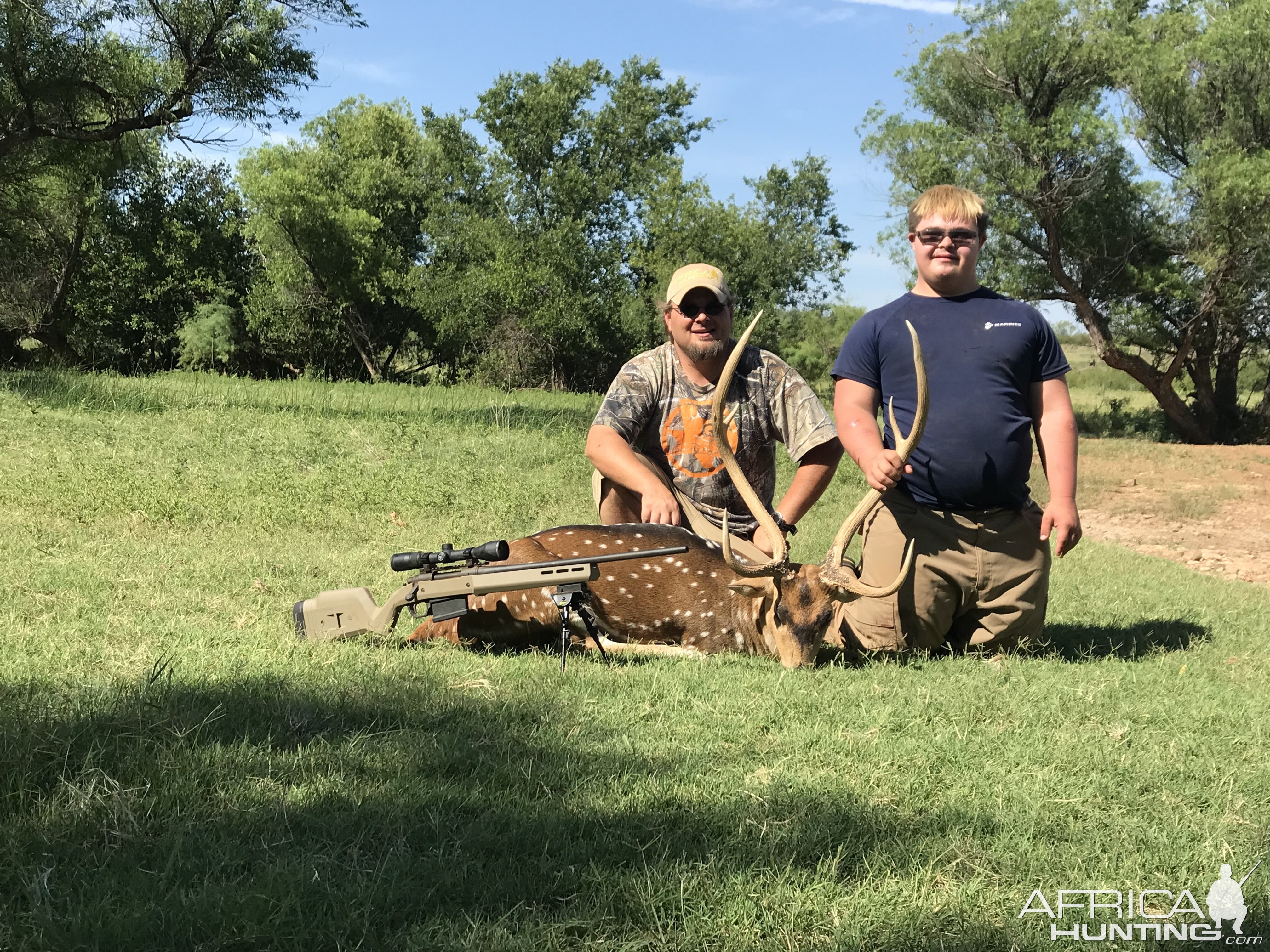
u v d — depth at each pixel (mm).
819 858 3092
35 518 8250
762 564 5668
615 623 5582
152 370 38906
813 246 49406
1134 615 7223
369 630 5262
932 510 5754
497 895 2766
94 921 2551
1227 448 25031
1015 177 29047
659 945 2627
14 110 22641
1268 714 4723
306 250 39156
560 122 47219
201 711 3920
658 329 43812
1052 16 29250
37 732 3518
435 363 46375
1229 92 28281
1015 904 2912
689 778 3623
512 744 3867
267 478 10469
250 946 2520
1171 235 29438
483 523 9406
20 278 34406
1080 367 53250
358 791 3352
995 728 4340
